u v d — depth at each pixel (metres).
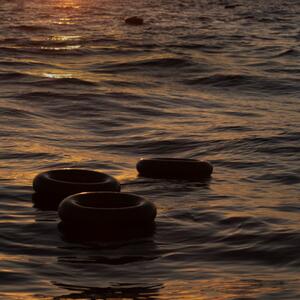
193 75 38.53
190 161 18.00
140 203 13.93
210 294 10.16
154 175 17.64
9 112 25.67
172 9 110.62
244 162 19.34
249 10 110.62
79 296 10.08
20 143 20.98
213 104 29.53
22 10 102.00
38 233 13.08
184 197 15.78
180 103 29.59
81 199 14.11
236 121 25.42
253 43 56.91
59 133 22.84
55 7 112.44
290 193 16.22
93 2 132.25
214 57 46.91
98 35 61.81
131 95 30.94
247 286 10.47
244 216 14.17
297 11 110.12
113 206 14.19
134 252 12.14
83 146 21.08
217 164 19.20
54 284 10.56
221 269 11.29
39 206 14.81
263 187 16.78
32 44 53.00
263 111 27.86
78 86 33.06
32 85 32.81
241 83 35.75
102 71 40.03
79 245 12.47
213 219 14.03
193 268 11.33
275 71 40.34
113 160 19.38
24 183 16.53
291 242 12.52
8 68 39.50
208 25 76.75
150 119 25.78
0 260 11.60
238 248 12.29
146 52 49.16
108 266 11.41
